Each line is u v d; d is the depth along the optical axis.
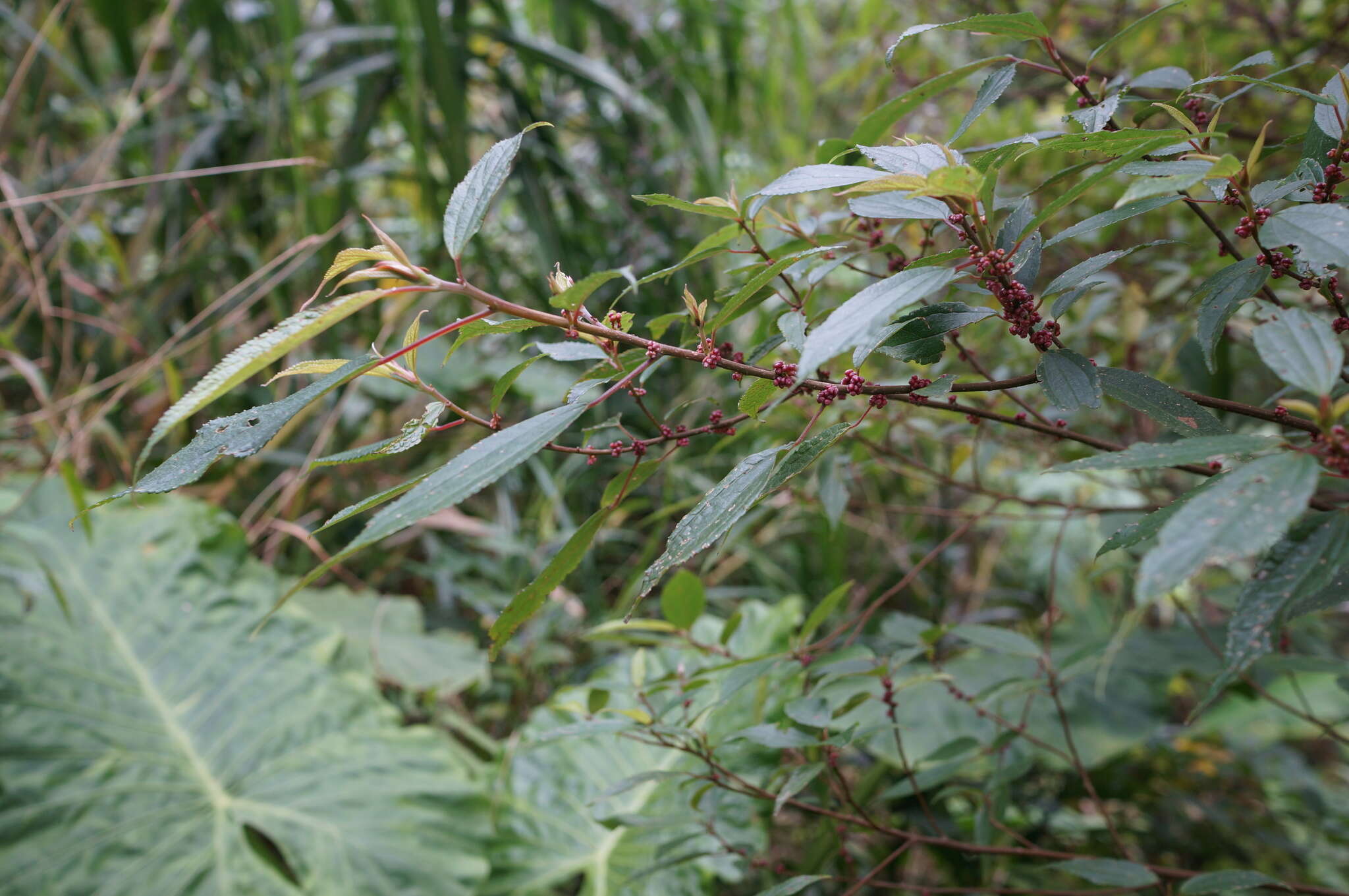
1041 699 1.52
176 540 1.57
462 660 1.65
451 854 1.21
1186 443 0.48
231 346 1.98
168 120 2.15
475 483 0.49
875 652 1.00
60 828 1.14
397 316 1.89
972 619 1.73
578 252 2.19
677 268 0.67
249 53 2.11
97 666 1.35
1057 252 1.30
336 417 1.82
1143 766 1.66
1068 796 1.54
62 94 2.48
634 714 0.81
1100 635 1.75
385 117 2.40
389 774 1.31
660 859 1.14
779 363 0.59
